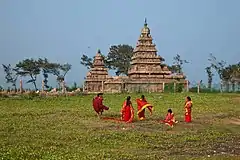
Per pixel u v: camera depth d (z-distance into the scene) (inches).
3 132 885.8
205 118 1293.1
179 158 681.0
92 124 1057.5
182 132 1001.5
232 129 1110.4
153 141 855.7
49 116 1205.1
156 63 3147.1
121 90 2933.1
